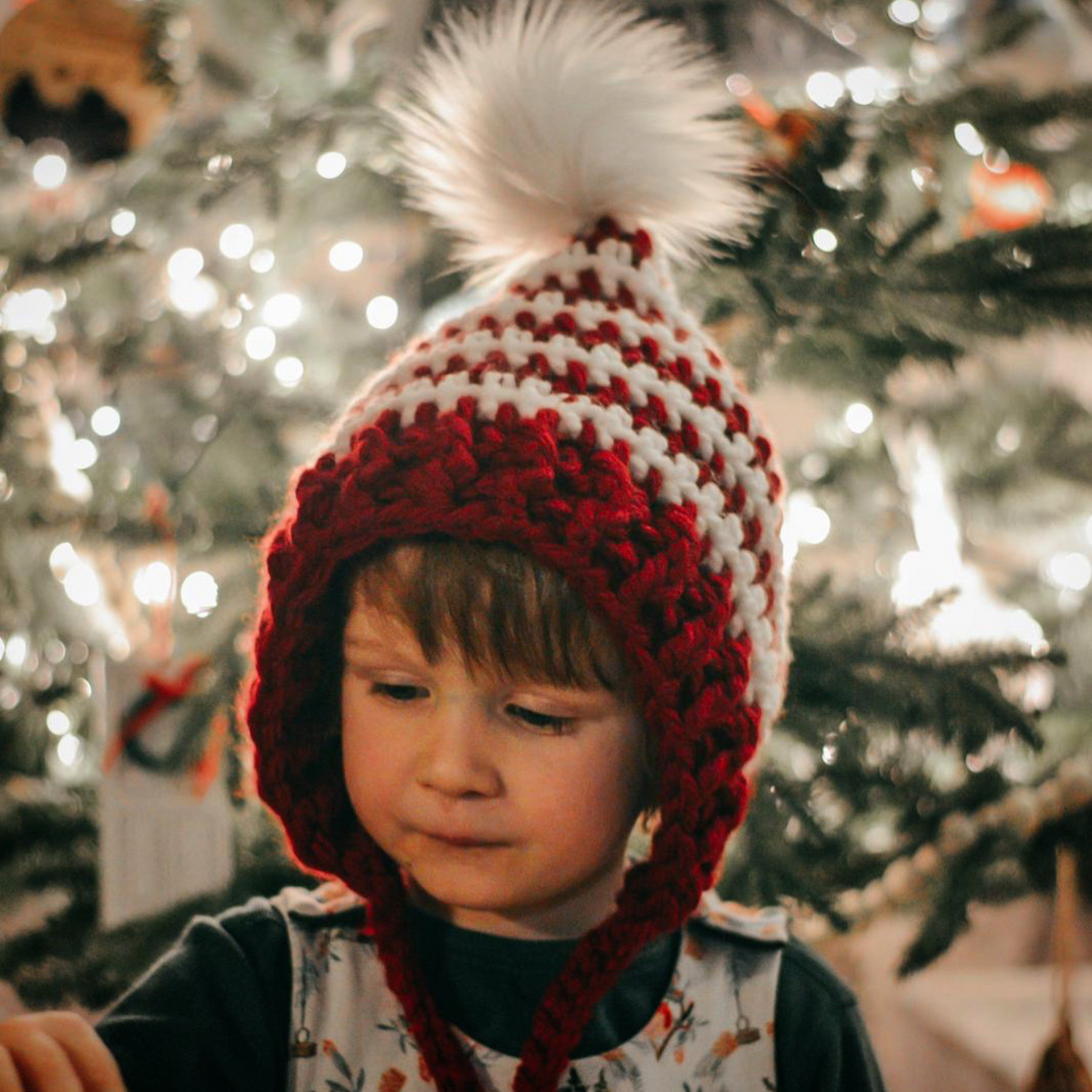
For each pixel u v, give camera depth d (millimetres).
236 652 1051
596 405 644
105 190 1249
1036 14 1270
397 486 626
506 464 618
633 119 722
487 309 703
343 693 685
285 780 702
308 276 1498
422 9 1037
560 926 734
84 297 1305
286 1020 729
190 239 1314
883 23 1340
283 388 1234
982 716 1016
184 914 971
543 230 748
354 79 1197
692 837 660
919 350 1069
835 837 1056
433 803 641
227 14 1346
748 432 717
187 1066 692
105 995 1014
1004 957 1999
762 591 689
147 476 1251
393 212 1229
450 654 626
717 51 1024
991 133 1115
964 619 1174
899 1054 1886
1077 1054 975
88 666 1271
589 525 612
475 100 739
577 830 646
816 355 1124
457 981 724
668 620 630
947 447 1427
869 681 1025
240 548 1161
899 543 1340
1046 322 1024
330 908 777
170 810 982
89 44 1167
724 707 650
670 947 777
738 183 832
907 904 1178
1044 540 1507
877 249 1016
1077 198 1304
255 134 1170
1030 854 1006
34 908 1311
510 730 641
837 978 823
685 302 1074
